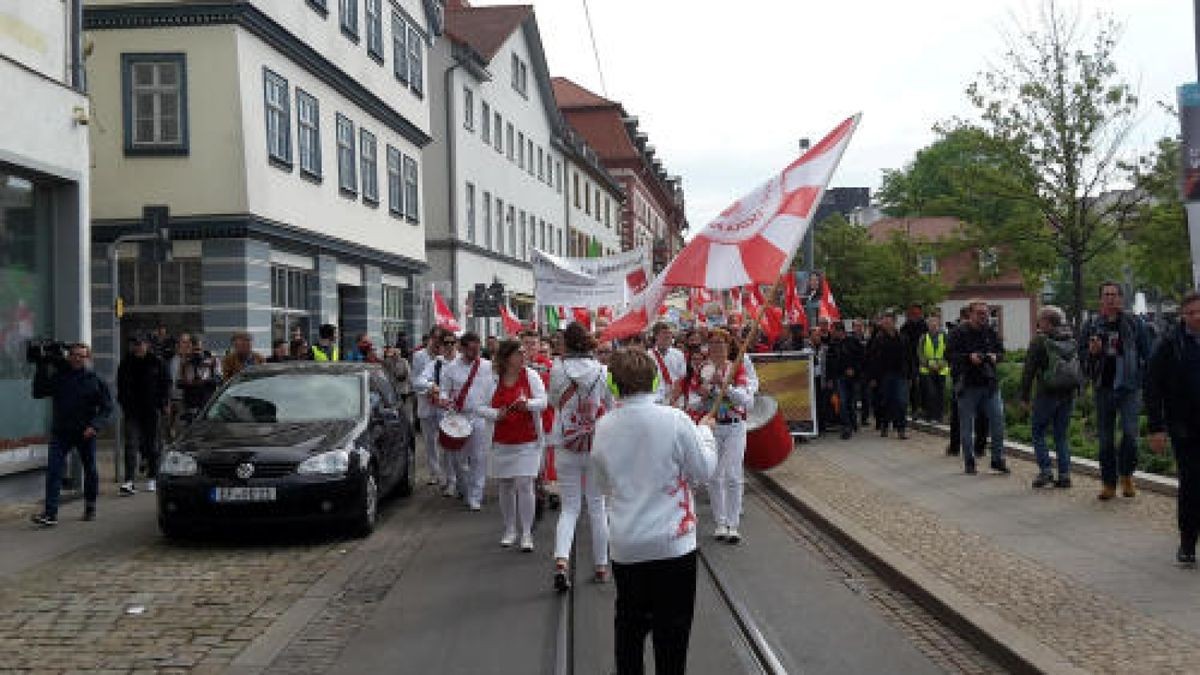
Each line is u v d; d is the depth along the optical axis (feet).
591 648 22.80
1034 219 88.22
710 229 29.68
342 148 87.30
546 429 33.55
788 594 26.78
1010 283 247.09
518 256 151.94
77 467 46.19
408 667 21.72
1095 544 29.73
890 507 36.83
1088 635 21.26
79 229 47.65
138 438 47.37
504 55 144.87
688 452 17.52
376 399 41.16
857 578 28.50
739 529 36.06
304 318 80.18
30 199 45.85
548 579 29.32
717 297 72.43
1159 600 23.81
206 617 25.88
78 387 39.19
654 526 17.22
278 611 26.43
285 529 38.19
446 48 122.42
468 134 127.95
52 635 24.36
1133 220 85.71
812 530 35.47
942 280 172.45
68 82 47.78
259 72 71.77
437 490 48.65
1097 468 42.65
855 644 22.43
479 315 88.69
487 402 41.65
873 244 179.73
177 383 51.70
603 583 28.81
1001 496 38.34
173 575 30.60
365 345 63.62
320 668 21.76
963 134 85.97
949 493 39.50
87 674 21.52
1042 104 83.66
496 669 21.47
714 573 29.12
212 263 69.21
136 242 69.26
